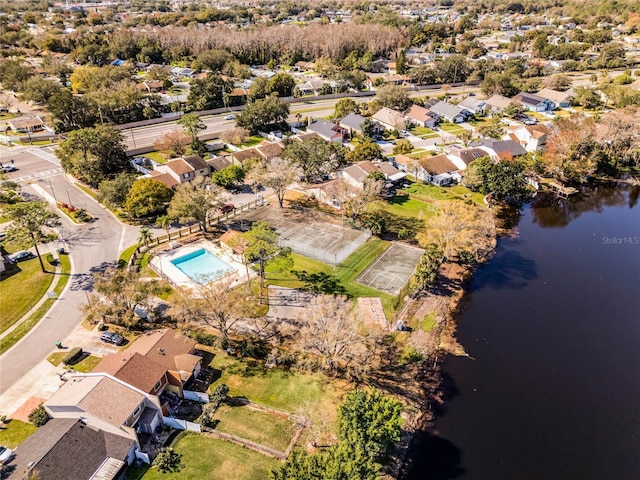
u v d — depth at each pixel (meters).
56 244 86.00
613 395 58.22
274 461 47.62
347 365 59.34
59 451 45.25
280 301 71.94
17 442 48.25
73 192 107.00
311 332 58.41
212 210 91.88
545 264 85.25
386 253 85.00
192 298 64.69
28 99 165.38
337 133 138.50
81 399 48.06
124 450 46.44
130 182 97.88
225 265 80.50
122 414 47.66
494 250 89.31
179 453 48.38
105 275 68.06
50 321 67.00
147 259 81.25
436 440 51.84
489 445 51.34
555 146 117.44
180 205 85.44
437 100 177.12
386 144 139.50
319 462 40.62
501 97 173.00
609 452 50.88
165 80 196.38
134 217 95.38
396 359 62.16
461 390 58.47
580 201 110.94
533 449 51.00
